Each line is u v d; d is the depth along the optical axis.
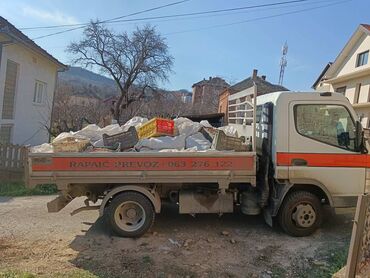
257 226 6.68
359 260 3.74
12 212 7.42
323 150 6.00
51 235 6.06
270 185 6.16
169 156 5.82
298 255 5.39
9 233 6.10
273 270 4.90
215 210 6.32
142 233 5.99
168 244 5.75
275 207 6.03
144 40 36.84
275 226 6.67
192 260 5.15
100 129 7.08
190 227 6.58
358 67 28.83
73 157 5.76
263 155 6.32
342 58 30.95
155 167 5.82
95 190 6.18
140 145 6.27
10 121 15.59
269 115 6.19
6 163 10.73
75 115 23.95
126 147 6.27
